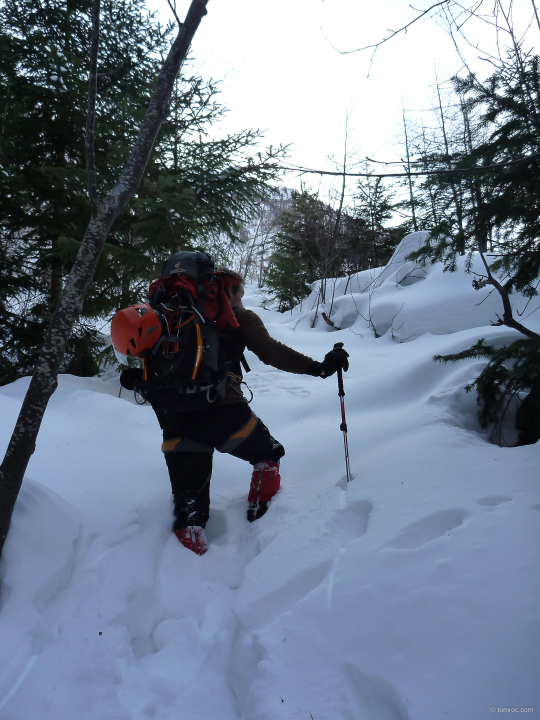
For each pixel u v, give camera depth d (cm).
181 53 197
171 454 217
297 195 1229
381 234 1370
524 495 189
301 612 153
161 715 132
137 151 196
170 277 206
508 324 304
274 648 143
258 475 235
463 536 167
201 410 209
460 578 148
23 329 598
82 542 204
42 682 140
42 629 162
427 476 221
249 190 600
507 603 136
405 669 126
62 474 263
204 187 600
